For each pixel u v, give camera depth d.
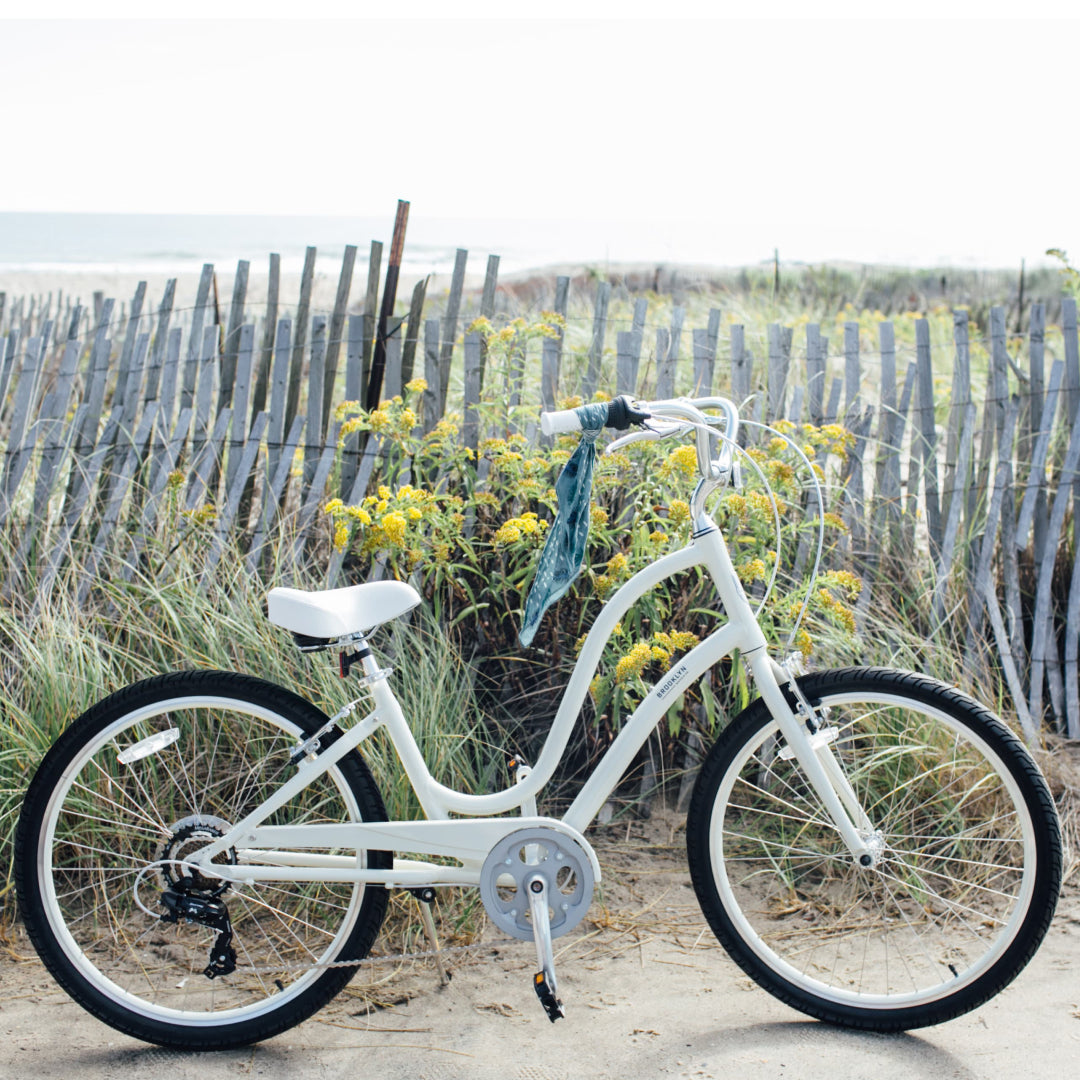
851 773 2.75
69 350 3.73
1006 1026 2.06
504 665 3.12
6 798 2.61
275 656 2.82
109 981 2.10
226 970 2.06
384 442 3.38
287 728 2.10
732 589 2.07
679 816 3.01
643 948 2.43
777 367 3.54
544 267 21.02
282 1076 1.96
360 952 2.09
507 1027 2.11
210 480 3.53
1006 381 3.46
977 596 3.38
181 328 3.66
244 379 3.52
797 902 2.60
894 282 13.84
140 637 2.98
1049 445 3.57
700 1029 2.09
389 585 2.10
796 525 3.12
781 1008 2.18
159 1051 2.05
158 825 2.47
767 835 2.81
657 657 2.54
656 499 3.09
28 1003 2.21
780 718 2.07
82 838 2.58
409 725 2.71
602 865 2.79
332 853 2.45
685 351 5.20
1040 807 1.99
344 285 3.50
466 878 2.04
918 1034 2.06
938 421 4.25
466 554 3.04
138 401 3.73
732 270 14.89
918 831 2.70
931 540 3.44
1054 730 3.35
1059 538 3.53
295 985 2.09
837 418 3.49
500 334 3.25
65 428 3.66
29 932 2.08
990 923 2.48
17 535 3.46
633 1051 2.01
